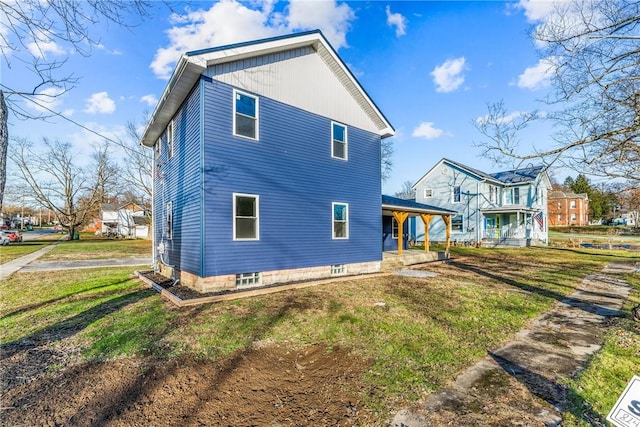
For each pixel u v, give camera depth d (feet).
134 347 14.51
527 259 54.60
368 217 39.09
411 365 12.87
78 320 18.83
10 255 63.21
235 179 26.50
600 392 10.94
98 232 182.19
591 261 51.93
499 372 12.41
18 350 14.32
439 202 88.43
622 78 15.26
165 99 29.43
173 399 10.32
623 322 19.11
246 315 19.57
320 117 33.68
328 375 12.05
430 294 26.37
